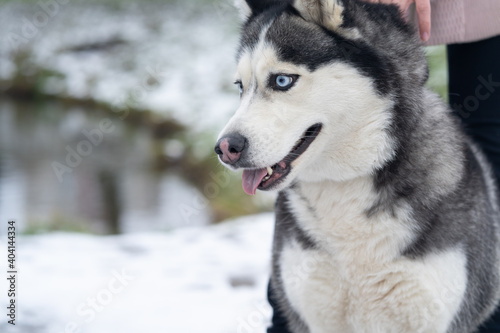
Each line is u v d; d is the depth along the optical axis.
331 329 2.64
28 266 4.38
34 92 14.66
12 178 8.66
